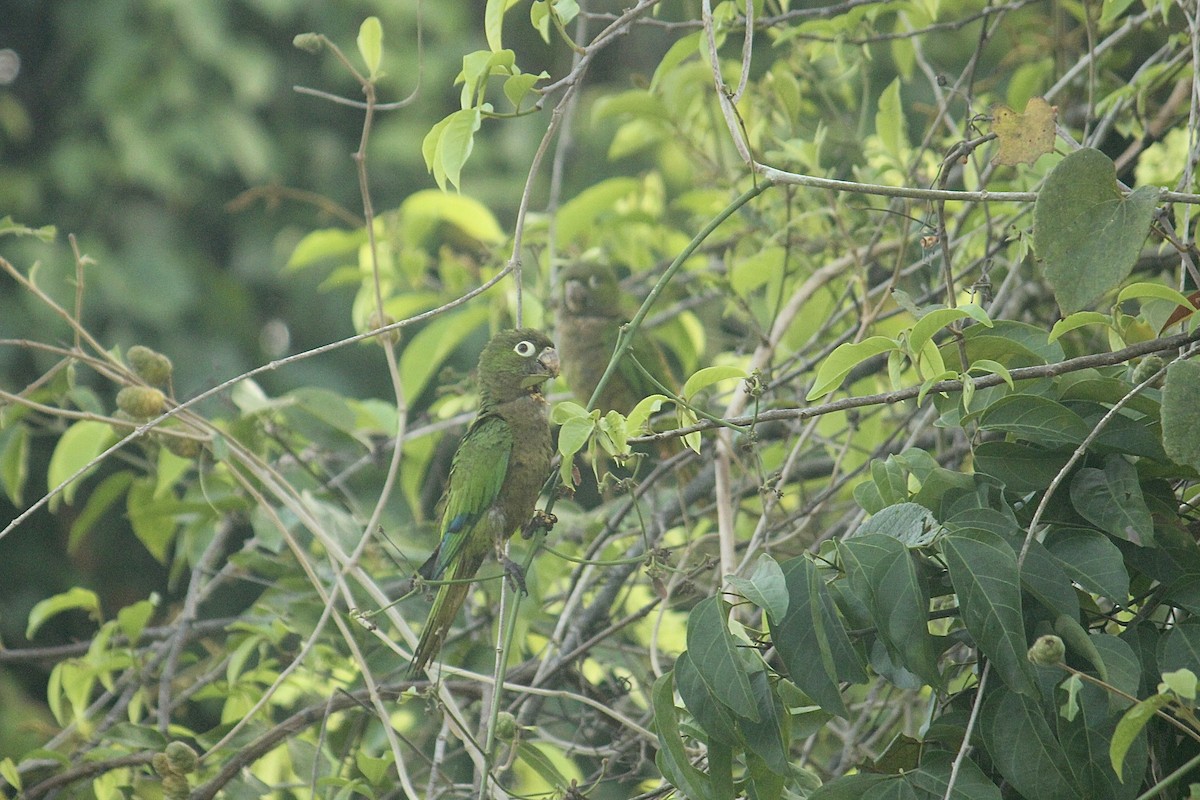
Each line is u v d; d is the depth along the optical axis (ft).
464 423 33.78
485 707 23.88
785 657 15.40
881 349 16.30
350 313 66.28
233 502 27.81
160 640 31.04
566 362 36.14
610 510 30.04
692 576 21.62
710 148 34.12
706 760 18.25
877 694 24.79
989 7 25.12
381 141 67.46
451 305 19.89
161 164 61.57
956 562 15.02
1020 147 17.54
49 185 62.23
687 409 16.98
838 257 28.55
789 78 28.32
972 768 15.33
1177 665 14.92
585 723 26.25
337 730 28.89
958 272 26.86
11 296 58.49
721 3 23.73
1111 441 16.06
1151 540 15.39
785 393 29.76
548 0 18.84
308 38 20.94
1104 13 22.45
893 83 26.96
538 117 66.33
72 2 63.87
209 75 63.77
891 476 17.40
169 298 61.21
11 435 28.25
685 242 36.17
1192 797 13.33
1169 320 17.63
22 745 49.11
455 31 69.10
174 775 22.56
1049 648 13.73
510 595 25.26
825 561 16.34
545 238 35.01
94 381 59.88
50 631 57.72
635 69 65.05
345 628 21.94
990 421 16.61
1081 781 14.65
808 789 17.78
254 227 65.77
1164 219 16.96
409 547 29.14
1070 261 15.29
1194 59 19.12
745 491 28.50
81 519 30.45
